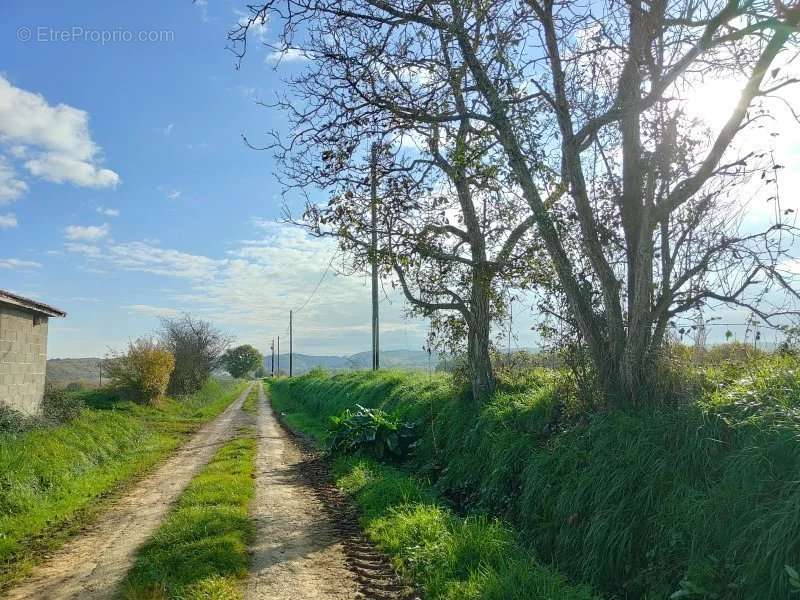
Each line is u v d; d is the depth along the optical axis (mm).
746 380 5875
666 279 7016
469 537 5992
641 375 6801
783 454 4586
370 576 5801
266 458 13484
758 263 6418
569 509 6125
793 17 5422
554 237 7504
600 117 7098
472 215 10891
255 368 100438
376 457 11883
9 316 13625
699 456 5273
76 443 11750
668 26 6949
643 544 5230
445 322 11406
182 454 14391
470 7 7074
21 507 8320
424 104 8094
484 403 10305
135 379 24594
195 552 6086
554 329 8633
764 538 4109
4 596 5469
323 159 8648
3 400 13250
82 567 6195
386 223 9562
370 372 23172
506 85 7418
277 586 5480
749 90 5918
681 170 7070
